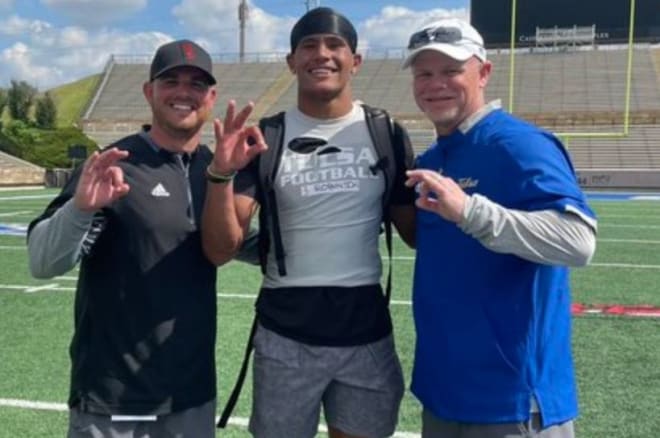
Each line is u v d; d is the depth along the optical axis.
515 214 1.93
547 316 2.13
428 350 2.25
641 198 19.72
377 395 2.46
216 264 2.36
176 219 2.28
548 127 29.83
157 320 2.27
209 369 2.39
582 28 28.44
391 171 2.43
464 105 2.19
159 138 2.34
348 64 2.39
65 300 6.81
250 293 7.06
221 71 39.75
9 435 3.58
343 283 2.39
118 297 2.27
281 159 2.39
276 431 2.43
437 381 2.22
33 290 7.28
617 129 28.89
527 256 1.95
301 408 2.41
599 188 23.66
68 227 2.08
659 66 33.06
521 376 2.10
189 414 2.36
